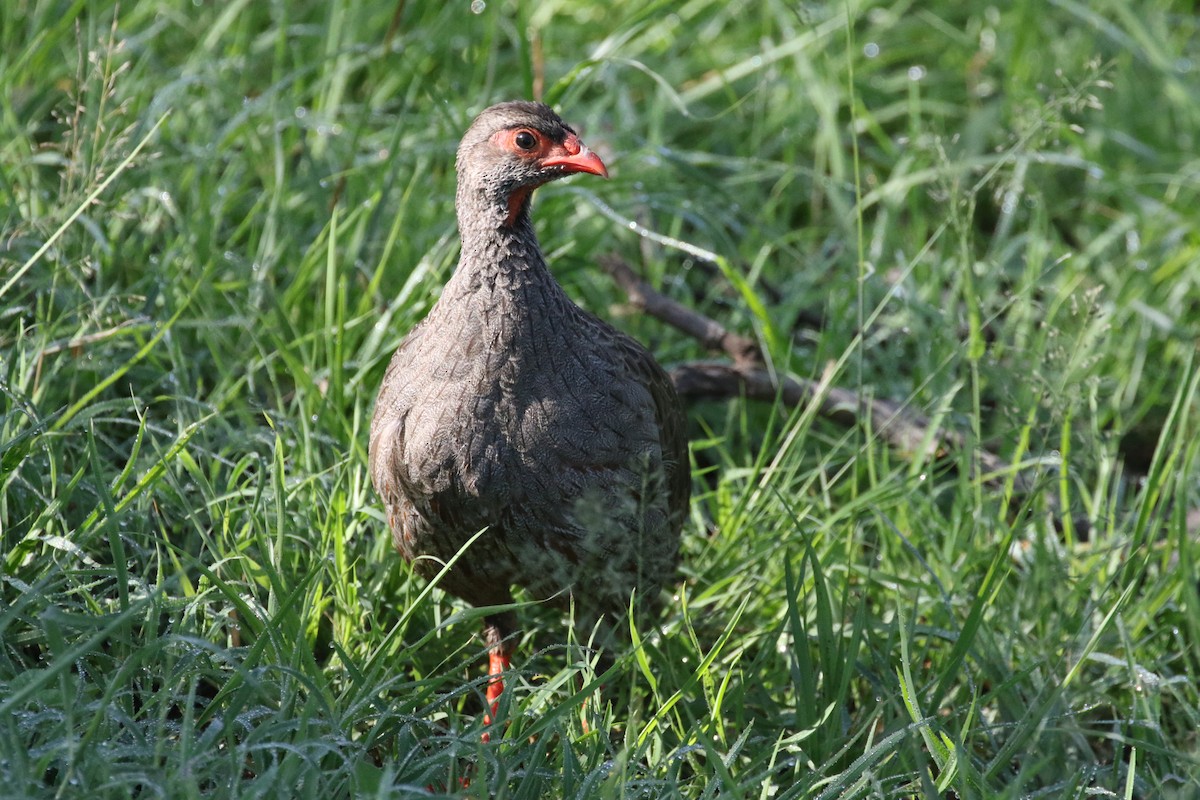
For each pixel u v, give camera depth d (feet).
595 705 24.36
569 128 26.27
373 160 37.01
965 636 26.04
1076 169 45.32
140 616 24.70
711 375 35.22
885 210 40.78
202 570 23.85
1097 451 31.65
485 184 25.80
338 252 35.17
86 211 32.60
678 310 36.27
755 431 36.70
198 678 24.50
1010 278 40.47
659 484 25.91
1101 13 48.91
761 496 31.12
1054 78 45.98
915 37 48.57
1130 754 27.09
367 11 43.80
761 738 26.50
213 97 39.11
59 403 30.68
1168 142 46.24
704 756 26.18
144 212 35.35
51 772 22.84
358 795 20.88
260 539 25.59
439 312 25.86
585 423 25.49
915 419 35.06
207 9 43.50
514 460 25.29
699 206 38.60
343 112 40.14
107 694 20.36
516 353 25.12
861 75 46.16
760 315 34.19
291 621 24.97
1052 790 24.90
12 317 31.22
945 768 23.63
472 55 41.83
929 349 35.53
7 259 30.71
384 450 26.02
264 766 21.83
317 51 42.60
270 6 44.29
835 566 30.55
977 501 30.76
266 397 33.40
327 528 27.48
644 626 29.25
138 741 21.56
